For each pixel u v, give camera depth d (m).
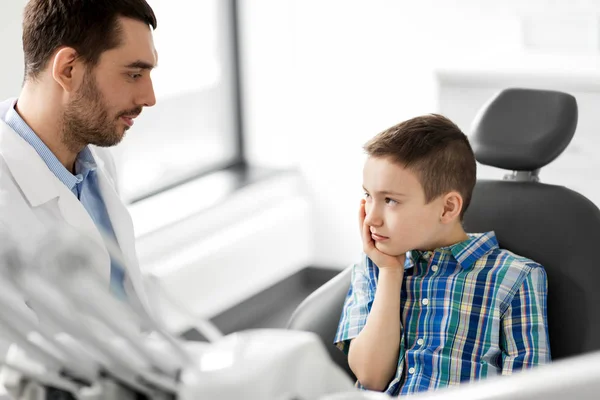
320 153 3.09
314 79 3.04
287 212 3.02
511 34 2.84
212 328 0.47
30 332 0.46
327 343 1.36
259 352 0.44
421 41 2.90
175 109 2.93
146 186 2.82
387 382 1.25
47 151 1.32
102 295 0.41
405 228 1.23
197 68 3.00
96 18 1.25
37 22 1.26
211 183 2.94
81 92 1.28
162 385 0.42
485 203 1.45
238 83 3.12
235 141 3.18
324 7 2.96
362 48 2.96
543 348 1.20
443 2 2.86
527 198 1.43
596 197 2.59
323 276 3.18
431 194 1.23
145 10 1.30
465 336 1.23
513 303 1.24
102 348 0.40
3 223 1.16
